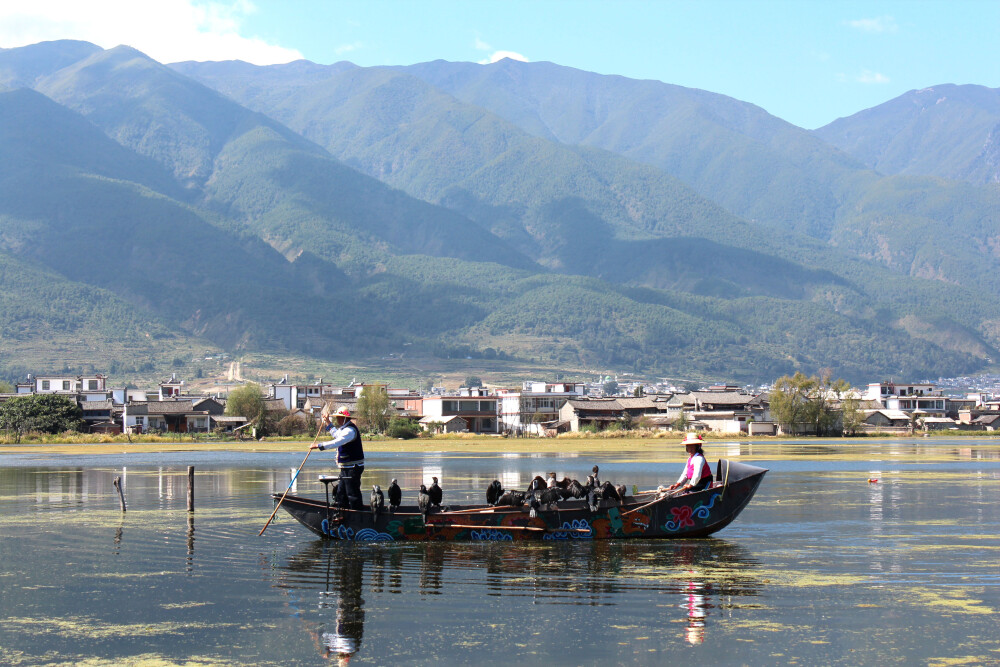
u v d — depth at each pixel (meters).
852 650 20.83
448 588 26.91
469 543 34.19
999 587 26.86
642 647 21.06
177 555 32.06
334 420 35.00
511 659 20.22
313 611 24.27
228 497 51.91
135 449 122.56
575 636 21.84
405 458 98.00
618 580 27.83
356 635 22.00
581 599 25.44
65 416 162.62
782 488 58.22
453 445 137.12
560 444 139.00
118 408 187.50
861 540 35.31
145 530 37.94
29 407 160.50
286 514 43.16
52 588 26.97
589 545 33.81
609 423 192.12
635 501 36.53
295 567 29.88
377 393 181.88
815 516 42.81
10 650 20.97
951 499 50.81
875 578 28.16
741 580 27.75
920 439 166.75
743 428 187.12
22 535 36.69
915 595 25.89
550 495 34.41
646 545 33.94
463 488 57.19
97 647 21.17
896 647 21.05
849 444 140.00
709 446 131.25
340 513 34.16
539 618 23.44
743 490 35.22
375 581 27.78
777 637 21.80
